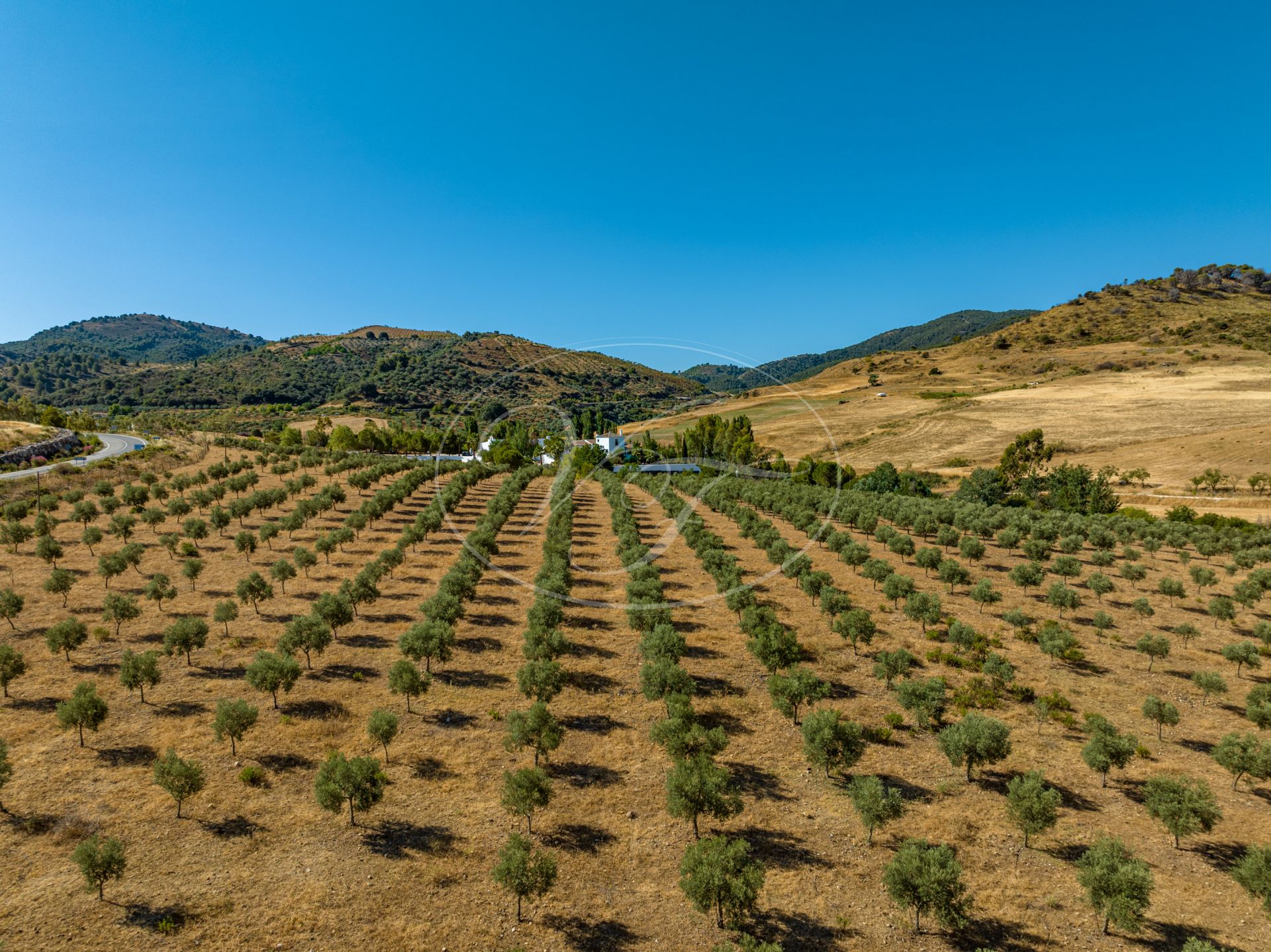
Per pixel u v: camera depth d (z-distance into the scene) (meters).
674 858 19.92
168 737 24.80
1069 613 41.19
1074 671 32.94
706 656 34.12
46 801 20.80
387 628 36.12
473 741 25.67
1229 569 49.53
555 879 18.42
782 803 22.62
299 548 45.97
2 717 25.45
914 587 45.59
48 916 16.53
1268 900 17.44
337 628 35.81
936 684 27.98
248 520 58.44
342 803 20.45
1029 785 20.83
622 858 19.83
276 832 20.09
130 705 26.94
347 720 26.61
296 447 109.69
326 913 17.19
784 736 26.92
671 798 20.66
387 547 52.09
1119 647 36.03
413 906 17.62
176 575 43.44
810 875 19.28
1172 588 42.84
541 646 31.12
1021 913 17.97
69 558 45.75
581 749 25.50
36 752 23.31
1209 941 17.05
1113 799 23.06
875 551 56.41
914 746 26.30
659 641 31.73
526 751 25.17
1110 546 56.09
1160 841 20.94
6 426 100.06
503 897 18.12
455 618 36.41
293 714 26.88
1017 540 57.78
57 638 29.42
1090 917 17.83
